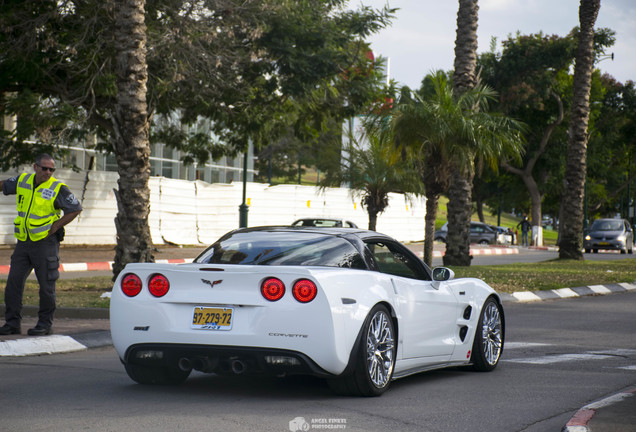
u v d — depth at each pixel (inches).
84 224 1433.3
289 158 3516.2
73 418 269.9
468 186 1059.3
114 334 316.2
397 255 363.6
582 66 1286.9
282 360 294.0
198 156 1430.9
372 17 1192.8
